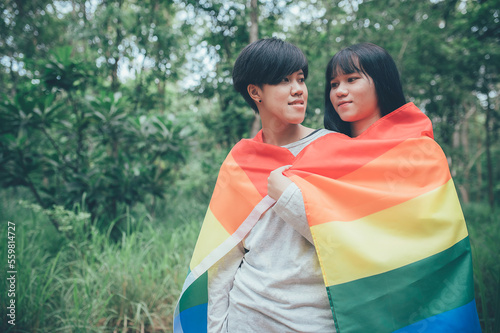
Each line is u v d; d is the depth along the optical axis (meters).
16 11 5.58
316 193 0.99
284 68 1.02
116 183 3.59
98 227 3.39
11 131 3.38
